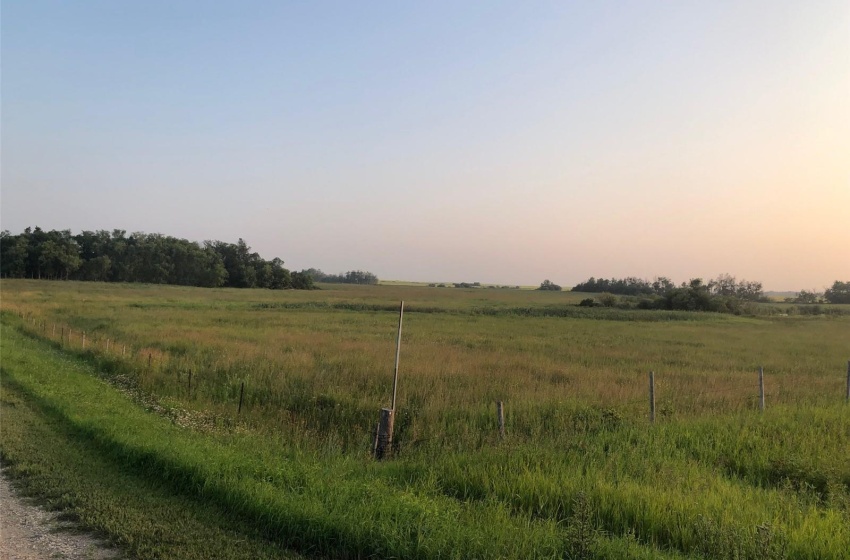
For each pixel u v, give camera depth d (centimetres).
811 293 15888
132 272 13512
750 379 2000
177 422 1137
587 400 1459
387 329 4050
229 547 569
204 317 4556
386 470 816
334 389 1534
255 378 1694
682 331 4812
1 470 780
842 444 1009
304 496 655
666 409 1362
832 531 623
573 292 18562
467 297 12900
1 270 11894
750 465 898
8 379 1484
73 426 1004
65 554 545
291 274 16200
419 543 548
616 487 741
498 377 1850
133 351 2253
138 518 627
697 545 590
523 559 532
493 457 866
